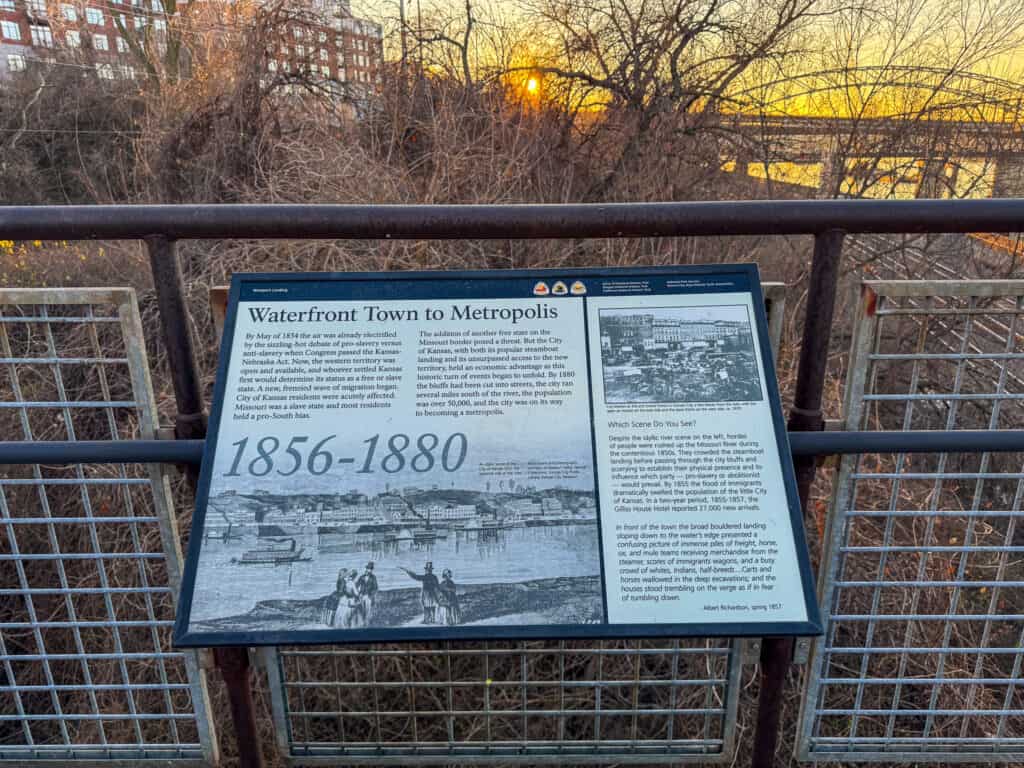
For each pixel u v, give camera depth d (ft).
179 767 5.64
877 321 4.84
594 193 17.67
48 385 11.40
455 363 4.39
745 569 4.09
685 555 4.10
